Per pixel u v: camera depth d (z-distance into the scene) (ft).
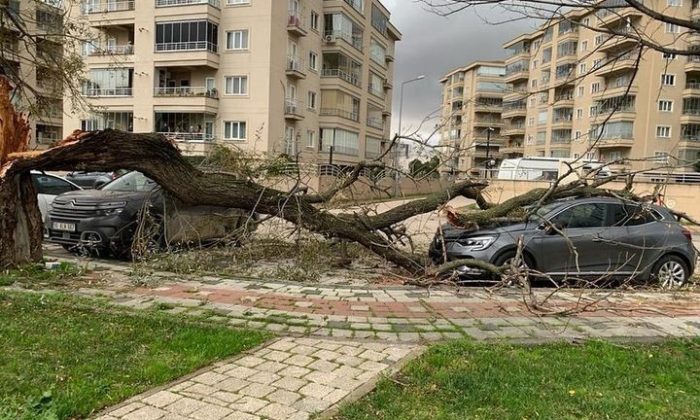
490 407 11.62
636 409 11.68
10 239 23.63
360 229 27.99
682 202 74.08
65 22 42.73
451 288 24.99
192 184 25.81
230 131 114.93
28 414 10.34
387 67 195.21
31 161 22.88
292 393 12.21
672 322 19.67
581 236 27.14
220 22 113.80
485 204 33.04
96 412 10.89
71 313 17.58
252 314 19.03
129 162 24.31
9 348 13.97
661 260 28.12
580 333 17.93
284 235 30.12
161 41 113.19
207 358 14.20
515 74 218.59
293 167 35.37
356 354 15.14
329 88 135.95
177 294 21.59
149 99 115.24
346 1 137.08
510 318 19.63
